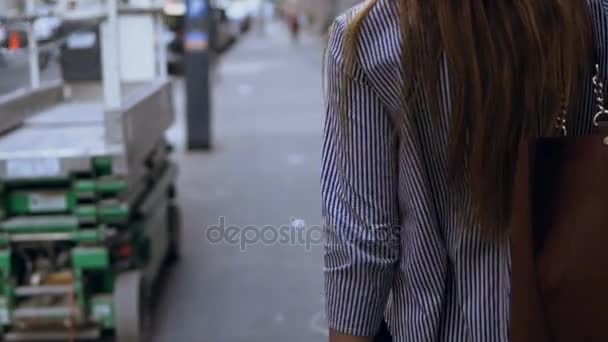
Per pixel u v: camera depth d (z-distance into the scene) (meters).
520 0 1.29
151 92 5.60
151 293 5.79
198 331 5.20
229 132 13.51
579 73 1.32
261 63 29.45
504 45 1.29
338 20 1.42
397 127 1.36
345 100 1.39
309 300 5.69
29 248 4.64
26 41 6.25
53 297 4.77
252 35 55.66
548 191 1.28
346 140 1.40
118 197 4.51
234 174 10.06
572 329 1.25
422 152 1.37
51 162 4.32
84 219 4.43
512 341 1.30
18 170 4.32
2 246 4.48
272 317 5.41
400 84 1.34
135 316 4.62
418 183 1.38
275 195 8.69
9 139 5.02
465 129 1.30
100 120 5.89
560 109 1.32
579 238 1.24
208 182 9.59
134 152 4.77
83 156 4.32
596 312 1.23
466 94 1.29
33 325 4.82
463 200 1.36
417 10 1.31
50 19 6.26
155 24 6.81
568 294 1.25
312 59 31.38
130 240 4.62
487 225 1.34
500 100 1.29
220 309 5.58
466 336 1.40
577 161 1.27
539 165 1.28
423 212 1.38
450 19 1.29
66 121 5.86
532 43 1.29
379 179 1.41
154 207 5.42
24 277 4.67
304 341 5.02
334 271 1.44
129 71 6.81
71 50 6.98
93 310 4.66
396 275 1.46
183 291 5.95
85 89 7.10
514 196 1.30
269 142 12.47
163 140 6.46
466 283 1.39
